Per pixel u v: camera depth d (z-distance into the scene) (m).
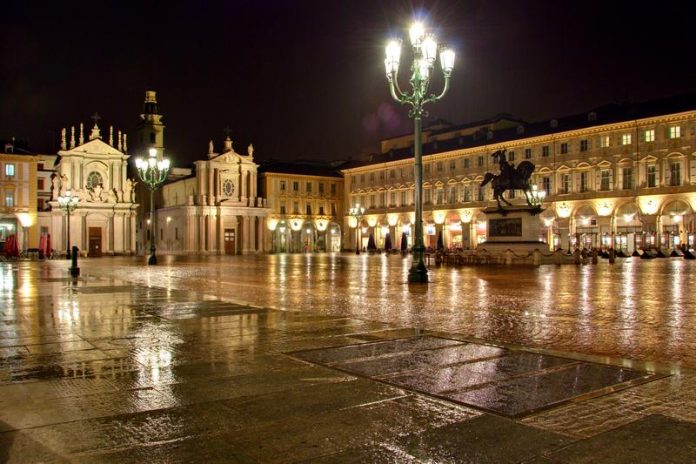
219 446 5.06
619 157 71.31
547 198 77.94
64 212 77.50
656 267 41.41
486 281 26.73
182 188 101.31
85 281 27.25
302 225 107.69
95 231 84.31
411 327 11.80
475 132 90.69
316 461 4.75
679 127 66.38
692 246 65.06
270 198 104.44
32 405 6.26
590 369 7.90
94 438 5.26
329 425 5.60
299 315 13.86
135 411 6.04
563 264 45.78
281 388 6.93
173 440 5.21
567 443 5.16
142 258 73.31
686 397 6.57
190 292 20.47
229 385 7.08
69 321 12.70
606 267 41.44
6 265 49.44
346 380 7.30
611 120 72.00
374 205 104.06
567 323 13.04
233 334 10.90
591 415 5.92
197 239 94.62
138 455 4.86
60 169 83.06
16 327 11.80
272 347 9.54
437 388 6.92
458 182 88.56
